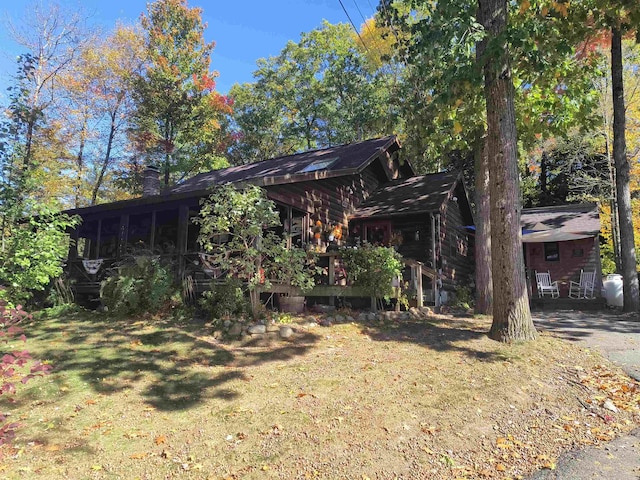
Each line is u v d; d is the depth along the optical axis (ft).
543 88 33.06
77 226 43.37
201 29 104.06
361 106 96.58
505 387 16.97
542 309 47.67
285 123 125.18
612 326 31.24
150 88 92.12
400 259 33.50
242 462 11.57
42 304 34.99
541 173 93.25
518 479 11.02
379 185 56.44
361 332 26.02
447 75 23.67
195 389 16.72
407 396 15.90
